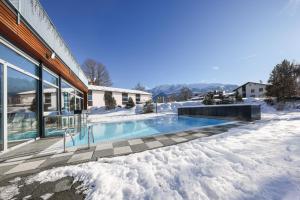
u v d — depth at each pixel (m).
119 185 2.34
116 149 4.16
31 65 5.79
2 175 2.84
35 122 6.00
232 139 4.43
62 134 6.62
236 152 3.33
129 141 4.95
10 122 4.66
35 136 5.96
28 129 5.55
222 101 22.64
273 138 4.26
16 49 4.82
